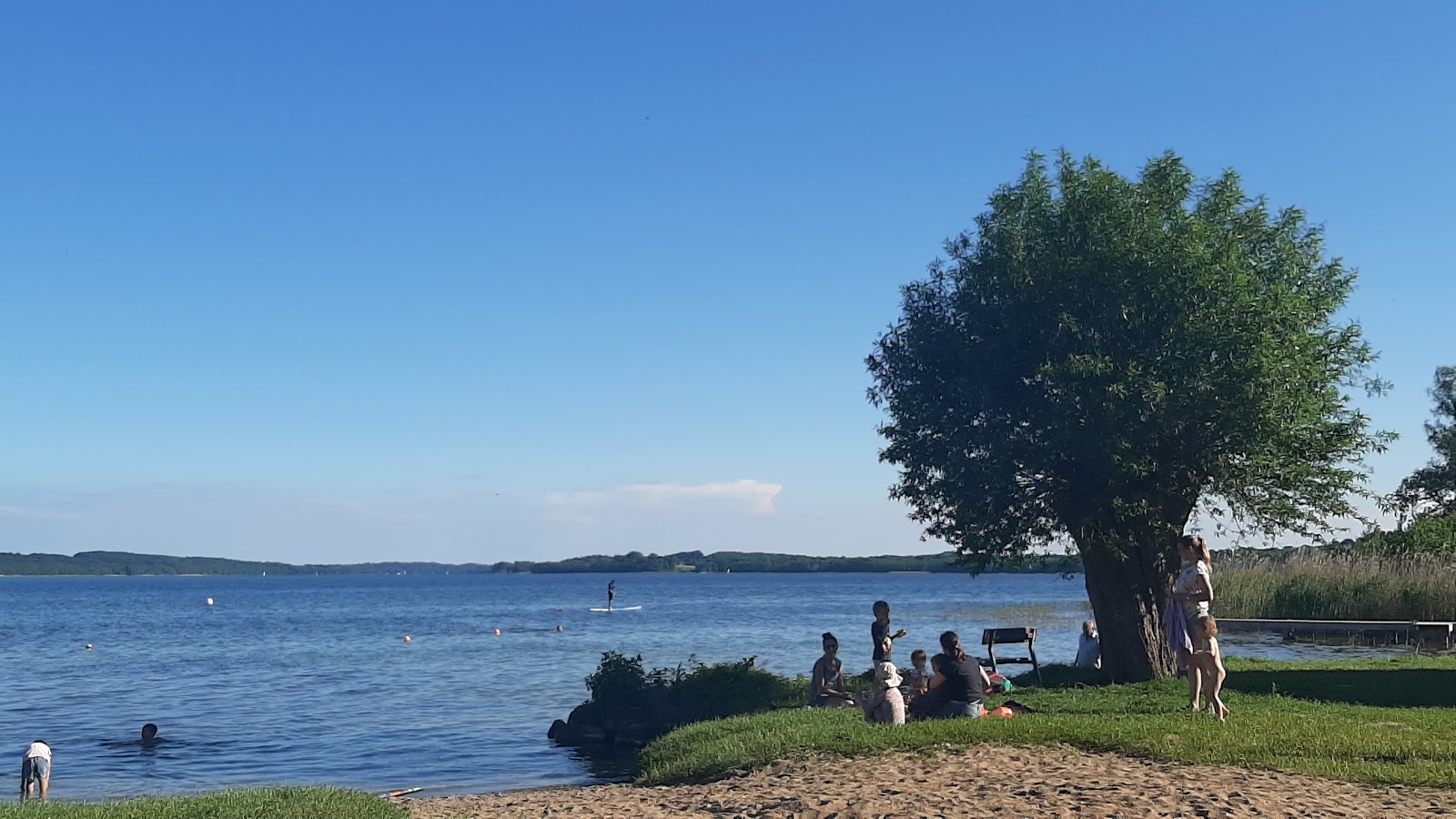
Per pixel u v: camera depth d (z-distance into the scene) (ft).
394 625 262.67
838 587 650.02
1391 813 31.96
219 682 132.77
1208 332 65.72
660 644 181.68
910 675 60.03
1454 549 126.31
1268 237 72.02
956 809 33.94
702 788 43.55
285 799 42.75
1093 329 68.08
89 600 522.47
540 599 465.47
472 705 107.34
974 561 76.64
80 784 70.54
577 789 53.11
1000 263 72.08
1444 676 69.82
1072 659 133.49
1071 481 70.28
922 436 74.13
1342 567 127.85
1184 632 50.93
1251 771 38.34
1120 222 69.10
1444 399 187.21
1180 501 70.28
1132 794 34.37
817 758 44.50
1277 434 66.33
